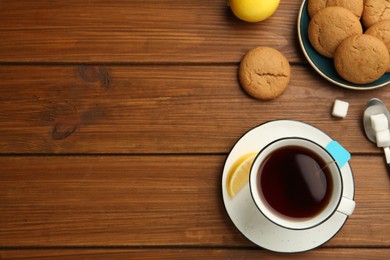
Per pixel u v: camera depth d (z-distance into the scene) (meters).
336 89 0.82
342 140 0.81
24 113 0.82
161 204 0.80
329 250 0.80
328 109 0.82
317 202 0.72
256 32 0.83
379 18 0.80
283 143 0.72
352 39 0.78
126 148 0.81
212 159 0.81
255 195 0.71
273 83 0.80
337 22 0.78
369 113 0.81
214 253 0.80
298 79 0.82
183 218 0.80
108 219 0.80
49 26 0.83
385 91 0.82
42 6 0.83
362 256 0.80
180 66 0.82
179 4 0.83
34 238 0.80
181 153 0.81
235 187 0.77
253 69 0.80
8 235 0.80
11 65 0.82
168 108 0.82
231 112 0.81
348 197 0.77
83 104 0.82
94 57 0.82
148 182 0.81
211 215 0.80
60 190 0.80
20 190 0.80
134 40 0.83
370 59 0.77
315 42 0.80
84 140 0.81
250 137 0.78
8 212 0.80
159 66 0.82
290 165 0.73
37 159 0.81
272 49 0.81
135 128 0.81
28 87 0.82
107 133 0.81
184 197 0.80
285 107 0.82
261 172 0.73
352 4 0.80
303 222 0.71
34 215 0.80
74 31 0.83
